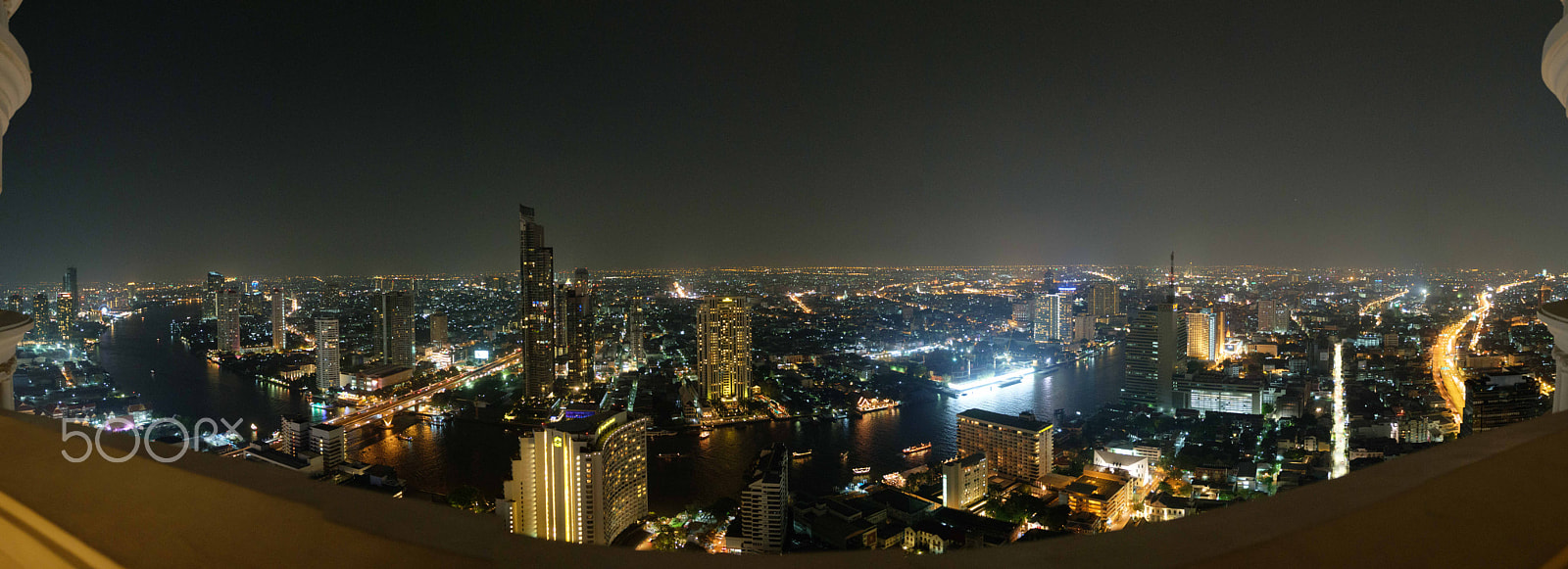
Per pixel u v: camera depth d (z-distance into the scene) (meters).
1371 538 2.39
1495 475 2.93
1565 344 7.03
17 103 6.41
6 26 6.09
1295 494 2.84
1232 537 2.43
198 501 3.06
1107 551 2.35
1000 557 2.34
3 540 3.15
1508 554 2.26
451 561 2.41
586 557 2.44
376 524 2.75
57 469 3.48
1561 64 6.30
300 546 2.61
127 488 3.24
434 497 57.31
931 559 2.34
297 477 3.26
